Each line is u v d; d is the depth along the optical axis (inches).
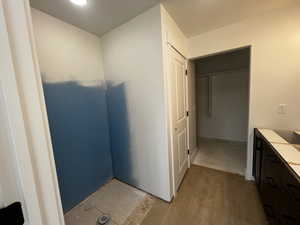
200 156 116.7
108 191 79.7
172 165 69.9
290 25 63.9
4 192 12.5
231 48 76.6
